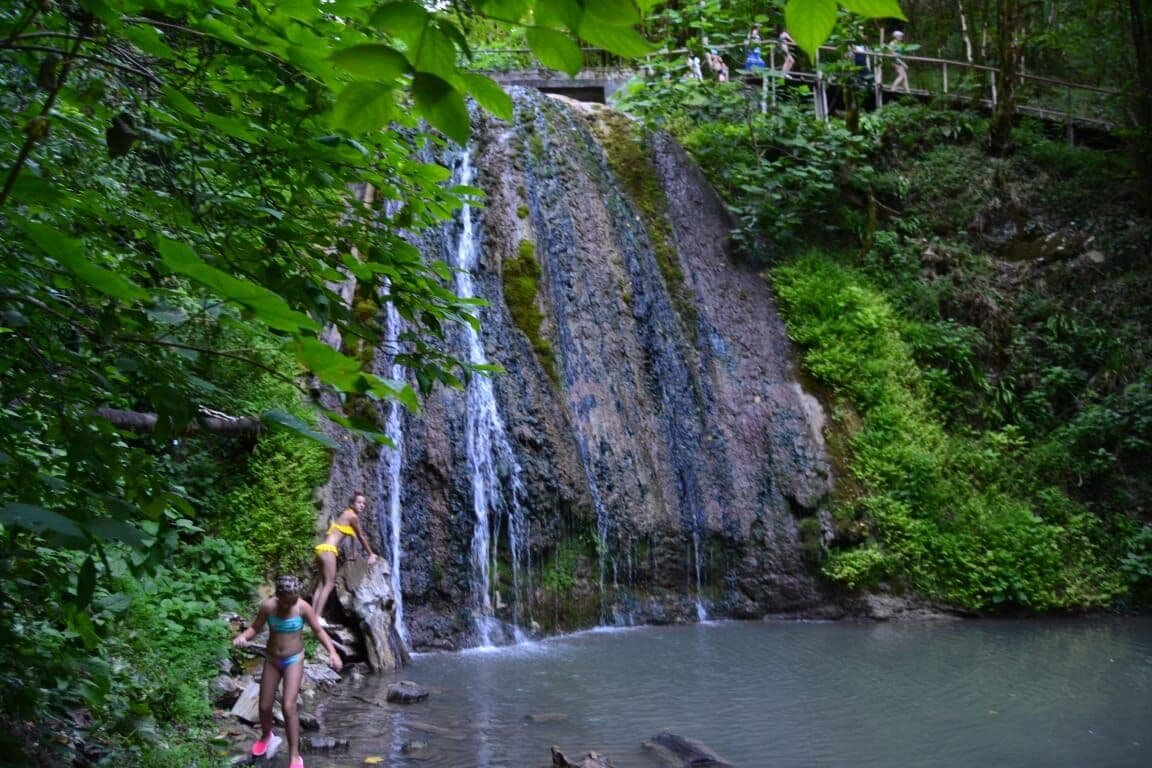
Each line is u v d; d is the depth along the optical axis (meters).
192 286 2.28
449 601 12.03
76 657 3.48
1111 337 17.52
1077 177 20.02
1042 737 7.85
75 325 2.21
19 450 3.11
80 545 1.73
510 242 15.02
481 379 13.34
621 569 13.69
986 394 16.81
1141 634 12.63
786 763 7.16
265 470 11.07
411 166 3.18
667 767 6.96
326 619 10.42
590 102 19.52
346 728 7.87
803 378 16.17
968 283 18.23
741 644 11.84
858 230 18.59
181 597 9.13
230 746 7.27
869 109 22.53
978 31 24.62
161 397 2.32
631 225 16.50
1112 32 20.47
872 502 14.75
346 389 1.88
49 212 2.57
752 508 14.66
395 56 1.46
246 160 2.90
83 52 2.44
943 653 11.27
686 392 15.40
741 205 17.84
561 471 13.52
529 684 9.59
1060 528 14.88
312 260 3.11
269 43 2.36
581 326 15.02
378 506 11.83
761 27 18.58
